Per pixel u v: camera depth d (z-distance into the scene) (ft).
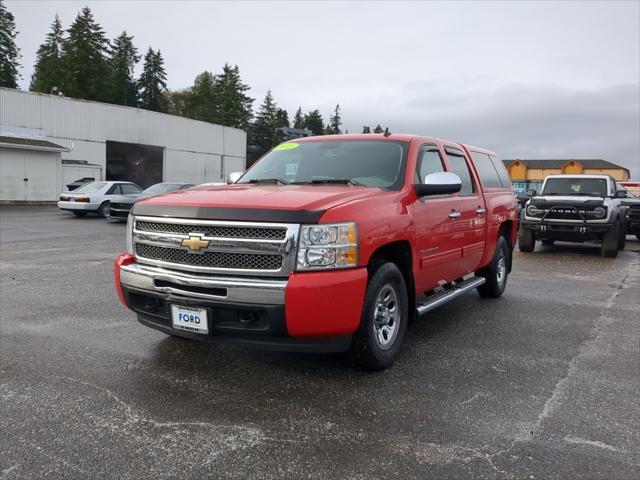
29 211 79.36
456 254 17.58
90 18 239.09
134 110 139.85
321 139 17.71
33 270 27.73
